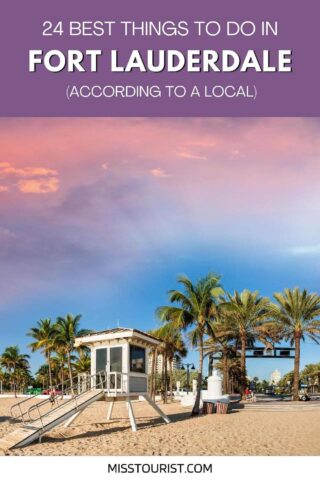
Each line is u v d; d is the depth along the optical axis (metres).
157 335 42.09
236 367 52.34
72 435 19.94
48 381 102.50
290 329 41.94
